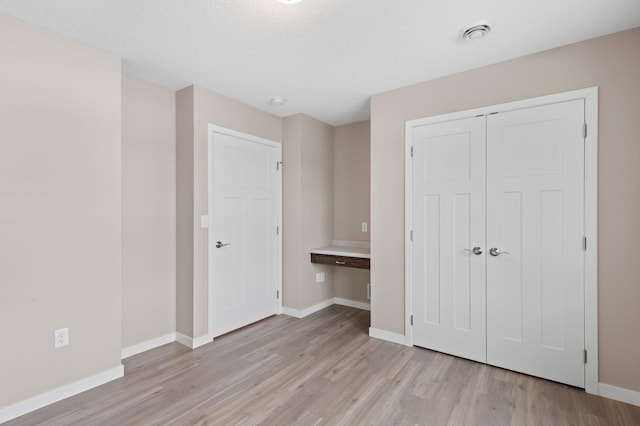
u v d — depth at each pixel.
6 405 1.84
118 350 2.32
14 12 1.83
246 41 2.15
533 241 2.34
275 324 3.47
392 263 2.99
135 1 1.73
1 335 1.83
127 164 2.68
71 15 1.86
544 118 2.29
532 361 2.35
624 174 2.04
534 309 2.34
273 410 1.95
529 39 2.14
